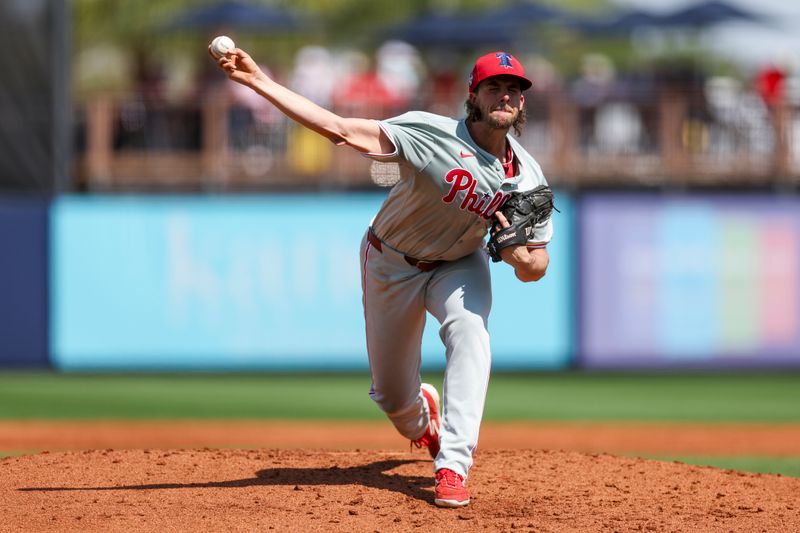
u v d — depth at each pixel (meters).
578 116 48.78
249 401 39.62
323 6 93.31
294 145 49.41
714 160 48.81
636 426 34.28
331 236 46.44
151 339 46.31
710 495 17.09
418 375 17.50
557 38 84.12
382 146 15.20
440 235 15.94
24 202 45.88
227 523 14.75
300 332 46.41
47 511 15.23
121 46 94.88
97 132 49.06
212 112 49.25
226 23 60.47
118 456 19.02
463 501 15.59
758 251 46.44
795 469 24.62
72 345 46.12
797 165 48.69
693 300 46.41
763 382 45.44
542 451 20.44
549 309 46.28
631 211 46.28
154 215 46.31
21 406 38.12
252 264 46.50
